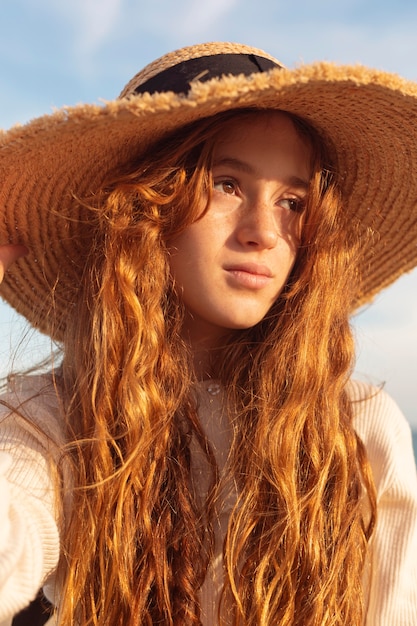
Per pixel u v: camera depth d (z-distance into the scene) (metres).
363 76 1.25
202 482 1.48
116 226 1.46
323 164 1.59
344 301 1.63
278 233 1.47
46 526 1.24
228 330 1.59
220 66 1.48
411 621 1.48
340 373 1.59
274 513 1.45
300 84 1.21
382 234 1.73
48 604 1.56
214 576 1.44
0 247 1.55
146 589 1.34
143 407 1.42
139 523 1.38
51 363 1.66
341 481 1.51
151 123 1.30
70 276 1.68
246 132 1.43
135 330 1.45
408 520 1.54
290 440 1.49
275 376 1.54
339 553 1.46
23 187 1.43
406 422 1.68
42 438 1.38
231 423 1.53
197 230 1.43
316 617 1.40
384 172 1.60
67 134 1.26
